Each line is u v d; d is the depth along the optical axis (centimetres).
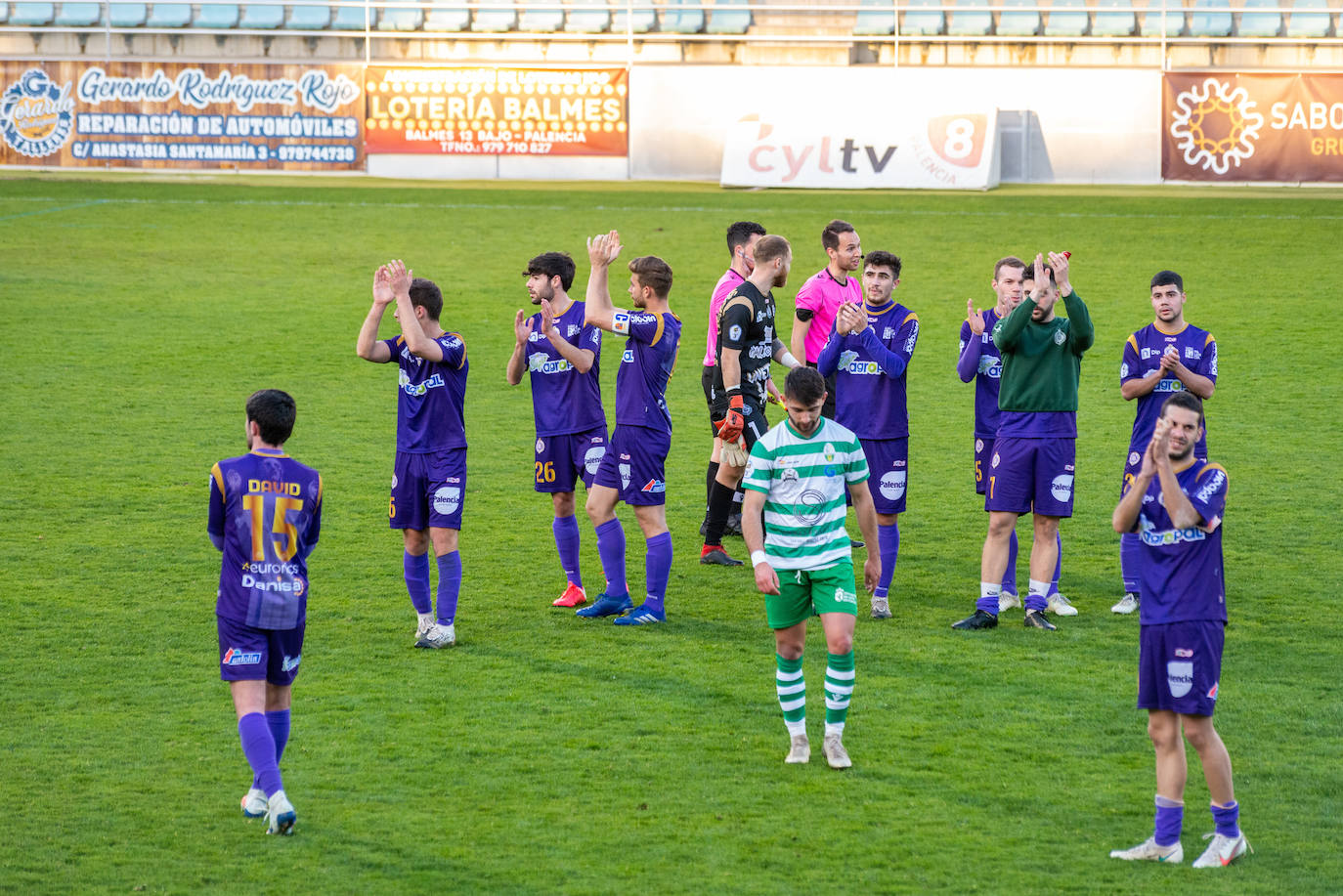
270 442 1752
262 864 1612
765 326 2664
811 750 1948
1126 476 2575
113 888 1552
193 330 5228
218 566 2819
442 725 2031
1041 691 2166
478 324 5344
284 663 1747
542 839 1677
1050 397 2419
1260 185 8512
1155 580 1617
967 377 2656
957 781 1845
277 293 5881
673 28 9694
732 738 1992
